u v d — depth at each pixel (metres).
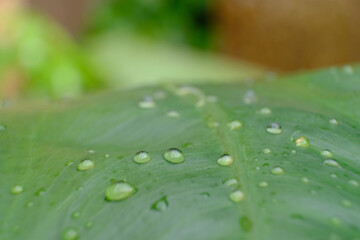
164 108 0.15
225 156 0.12
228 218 0.11
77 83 0.39
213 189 0.11
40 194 0.11
